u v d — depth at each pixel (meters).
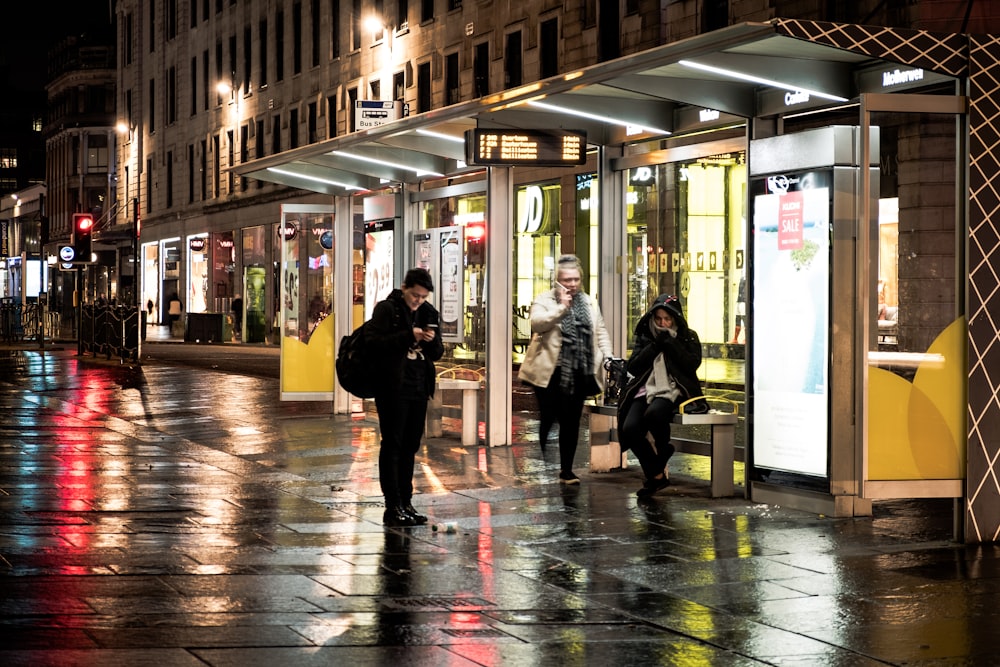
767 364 10.73
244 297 58.69
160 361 36.03
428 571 8.24
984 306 9.35
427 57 45.53
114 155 93.12
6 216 122.12
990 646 6.63
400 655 6.29
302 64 56.41
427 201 16.84
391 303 9.97
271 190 57.19
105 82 93.88
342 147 15.55
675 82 10.55
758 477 10.93
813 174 10.10
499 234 14.56
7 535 9.09
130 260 81.12
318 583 7.82
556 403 11.97
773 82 9.94
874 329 9.77
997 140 9.28
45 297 48.84
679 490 11.61
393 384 9.84
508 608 7.33
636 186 13.25
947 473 9.43
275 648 6.33
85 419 17.98
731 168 13.30
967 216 9.28
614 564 8.52
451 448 14.77
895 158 20.11
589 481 12.20
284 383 18.86
